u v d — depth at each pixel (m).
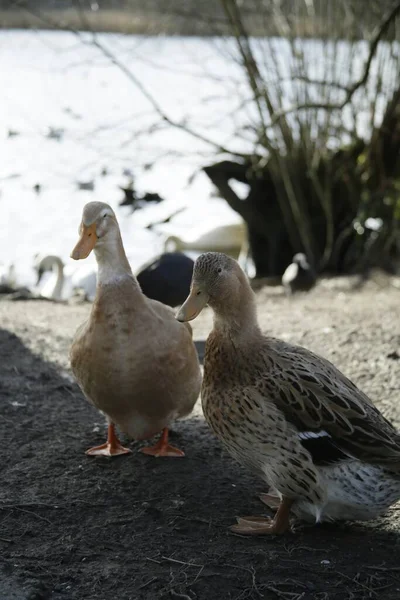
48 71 6.59
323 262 4.84
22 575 1.93
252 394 1.99
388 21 3.86
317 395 1.97
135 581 1.92
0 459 2.33
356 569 1.96
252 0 4.63
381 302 3.86
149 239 4.80
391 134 4.69
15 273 4.35
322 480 1.97
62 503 2.16
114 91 6.47
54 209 5.16
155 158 4.78
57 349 3.07
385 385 2.78
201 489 2.23
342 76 4.62
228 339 2.02
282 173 4.69
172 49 6.33
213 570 1.95
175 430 2.51
